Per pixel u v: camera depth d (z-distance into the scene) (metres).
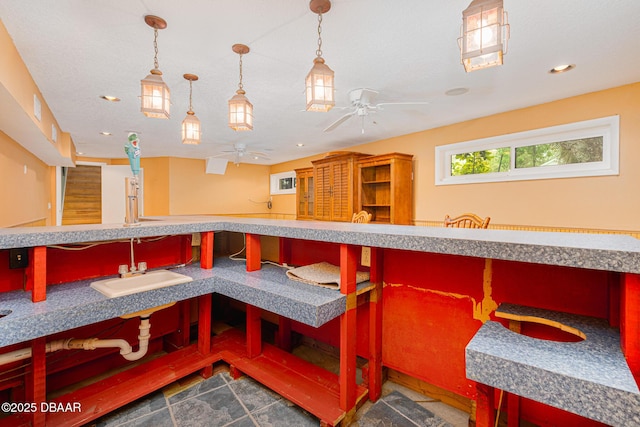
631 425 0.66
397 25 1.69
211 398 1.69
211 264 1.95
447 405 1.62
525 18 1.63
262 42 1.85
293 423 1.51
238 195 6.73
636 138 2.47
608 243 0.95
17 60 1.88
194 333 2.46
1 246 1.20
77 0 1.44
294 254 2.18
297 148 5.23
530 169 3.12
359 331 1.84
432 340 1.58
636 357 0.81
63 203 6.43
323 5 1.51
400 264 1.69
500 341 0.94
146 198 6.00
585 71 2.27
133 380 1.70
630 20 1.64
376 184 4.61
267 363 1.89
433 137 3.86
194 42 1.84
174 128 3.79
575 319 1.13
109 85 2.44
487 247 1.01
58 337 1.73
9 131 2.60
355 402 1.53
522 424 1.38
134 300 1.44
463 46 1.19
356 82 2.47
